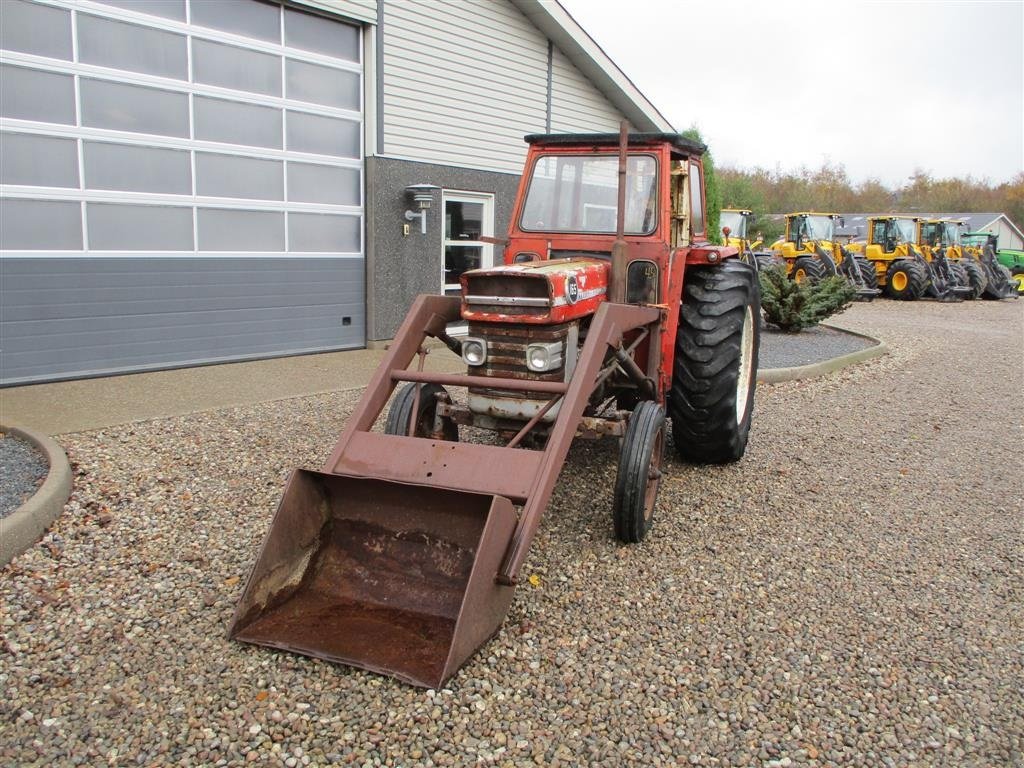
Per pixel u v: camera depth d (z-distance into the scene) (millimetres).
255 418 6137
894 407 7621
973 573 3941
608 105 12375
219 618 3182
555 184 4914
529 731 2596
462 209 10398
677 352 5035
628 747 2547
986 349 11938
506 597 3090
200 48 7574
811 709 2785
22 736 2486
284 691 2734
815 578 3811
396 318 9617
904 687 2936
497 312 3826
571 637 3170
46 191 6707
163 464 4988
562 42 11125
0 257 6535
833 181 56750
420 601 3170
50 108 6672
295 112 8414
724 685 2902
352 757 2439
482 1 10055
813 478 5336
